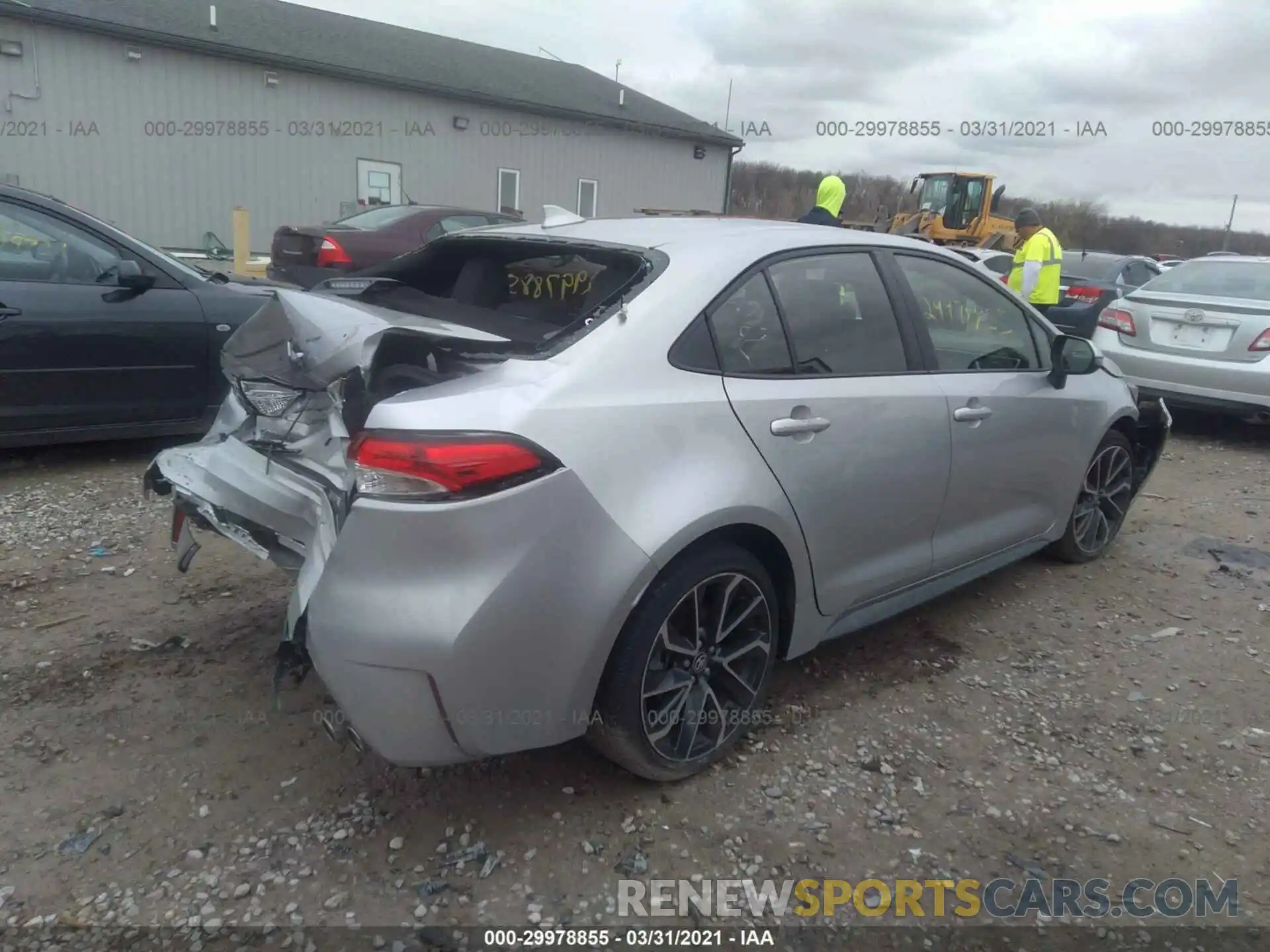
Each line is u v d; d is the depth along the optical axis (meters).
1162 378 7.86
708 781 2.93
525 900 2.42
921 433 3.40
